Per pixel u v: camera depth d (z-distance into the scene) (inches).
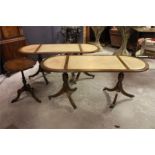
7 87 117.0
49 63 85.4
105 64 83.6
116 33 204.2
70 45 120.0
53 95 101.4
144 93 108.2
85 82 123.5
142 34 162.2
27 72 141.1
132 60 89.6
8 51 130.9
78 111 91.8
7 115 89.1
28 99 102.9
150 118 86.0
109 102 99.2
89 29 222.2
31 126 81.6
